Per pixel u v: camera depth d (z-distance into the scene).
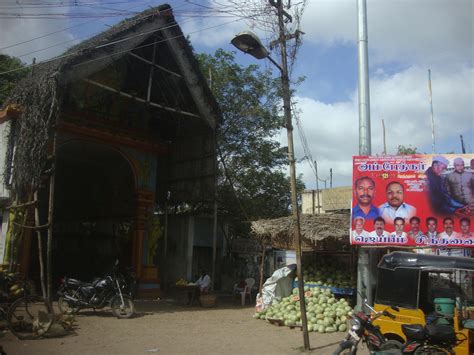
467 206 10.89
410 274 7.71
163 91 18.12
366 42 11.98
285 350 8.24
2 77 21.17
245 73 21.33
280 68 8.97
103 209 21.27
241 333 9.94
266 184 22.59
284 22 9.12
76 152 19.00
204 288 15.28
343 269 13.14
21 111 13.69
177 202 19.30
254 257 21.41
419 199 11.12
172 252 19.70
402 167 11.33
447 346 6.46
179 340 9.04
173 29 16.22
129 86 17.44
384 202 11.21
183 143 19.28
